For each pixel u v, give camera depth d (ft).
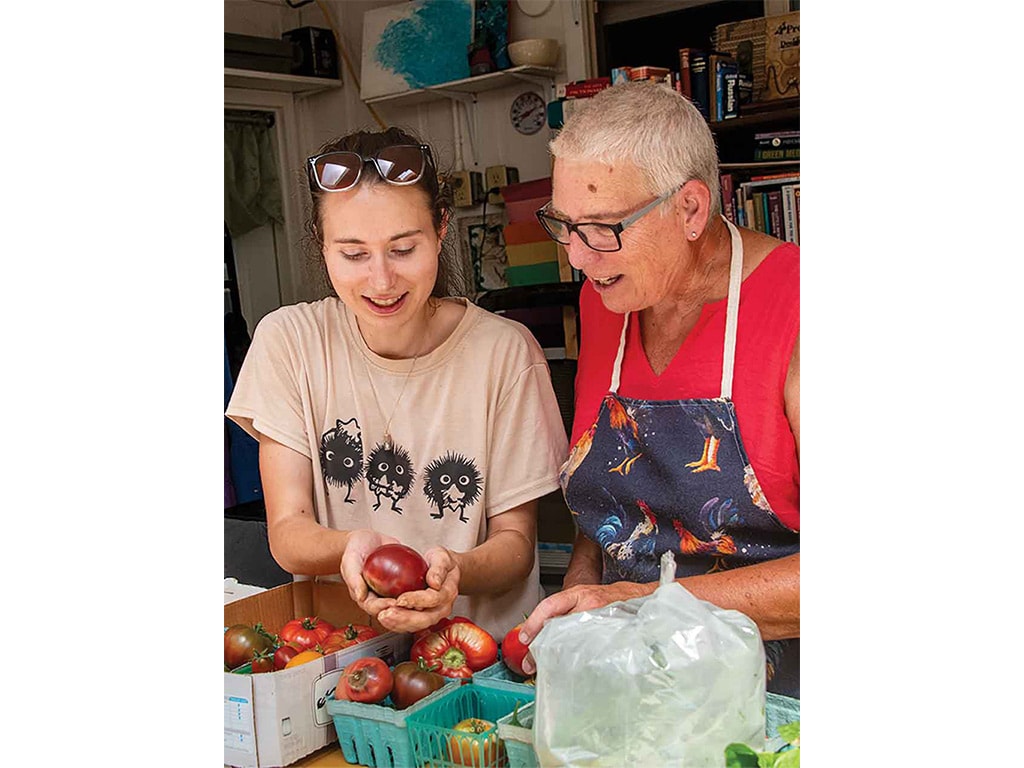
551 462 6.16
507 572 5.94
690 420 5.40
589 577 6.08
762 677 4.57
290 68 9.30
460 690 5.28
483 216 9.34
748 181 8.57
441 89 9.25
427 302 6.18
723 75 8.95
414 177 5.65
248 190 9.20
